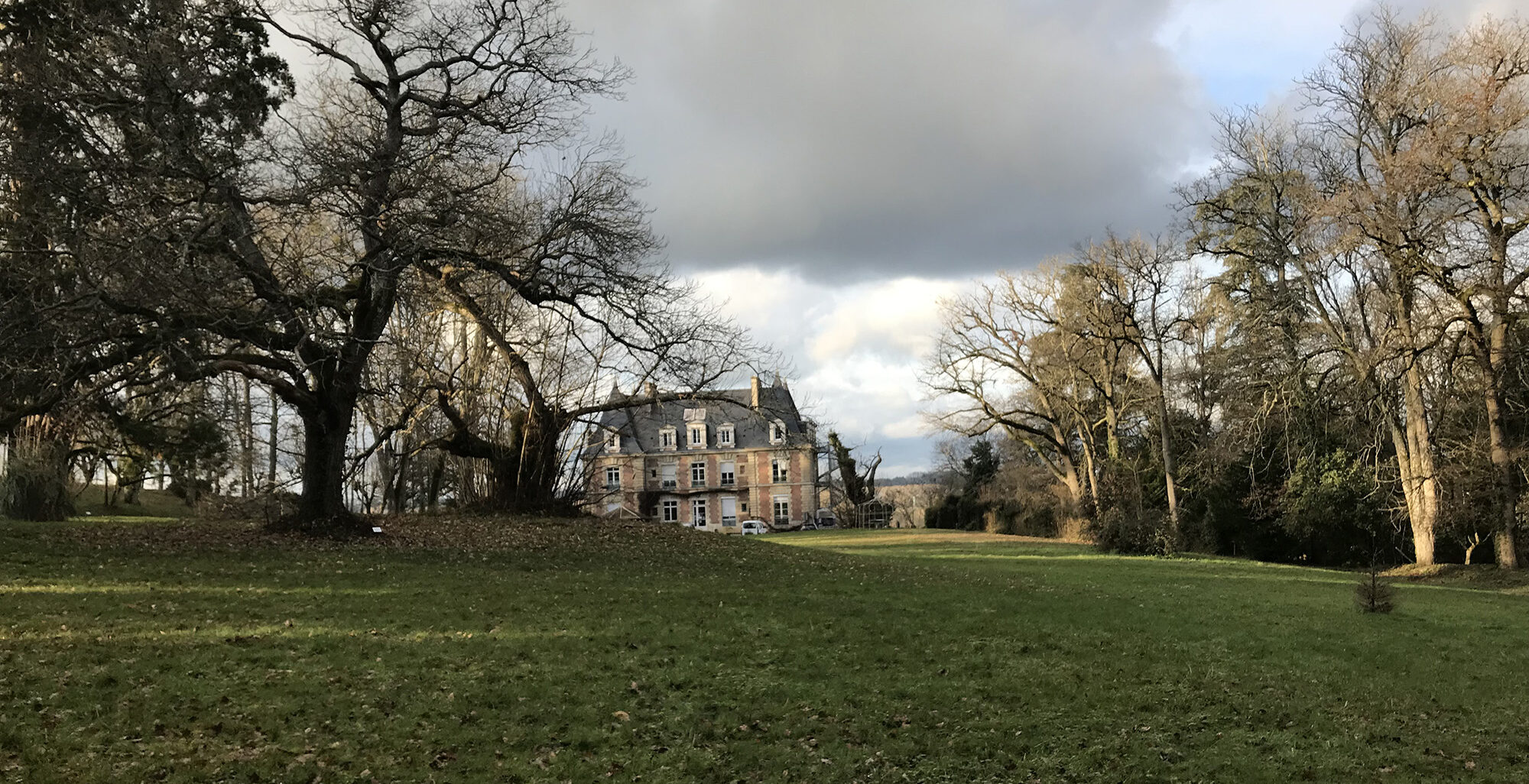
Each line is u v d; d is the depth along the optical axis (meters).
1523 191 27.12
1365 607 17.98
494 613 13.57
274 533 21.69
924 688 10.66
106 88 18.73
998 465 70.44
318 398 21.72
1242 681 11.60
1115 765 8.53
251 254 19.12
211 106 18.86
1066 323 47.56
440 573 17.48
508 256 24.33
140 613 12.06
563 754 8.08
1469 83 26.36
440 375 30.52
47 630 10.75
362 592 14.80
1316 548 41.53
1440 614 18.38
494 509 29.92
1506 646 14.55
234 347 22.34
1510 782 8.36
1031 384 52.44
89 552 17.44
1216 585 22.78
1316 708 10.48
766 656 11.80
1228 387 40.44
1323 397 32.56
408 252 20.27
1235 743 9.23
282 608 13.02
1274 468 40.75
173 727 7.96
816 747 8.67
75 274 18.05
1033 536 55.44
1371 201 27.69
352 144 19.53
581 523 28.53
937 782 8.03
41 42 18.66
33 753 7.12
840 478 84.06
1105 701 10.49
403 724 8.51
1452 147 26.77
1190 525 41.75
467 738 8.26
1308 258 31.08
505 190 27.31
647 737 8.66
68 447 28.28
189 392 30.67
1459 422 33.72
